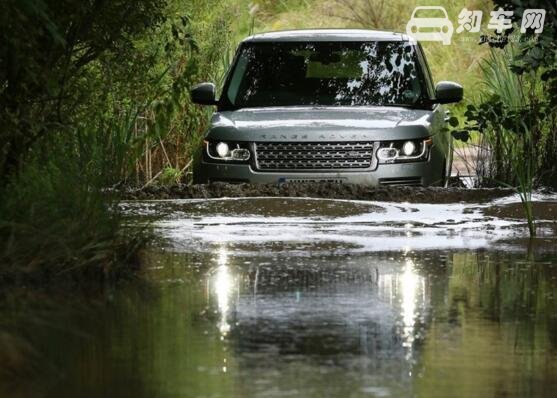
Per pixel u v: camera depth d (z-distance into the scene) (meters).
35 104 19.92
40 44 19.30
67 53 19.50
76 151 20.91
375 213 23.55
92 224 17.30
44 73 18.94
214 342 12.16
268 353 11.68
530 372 10.95
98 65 23.59
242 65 30.00
